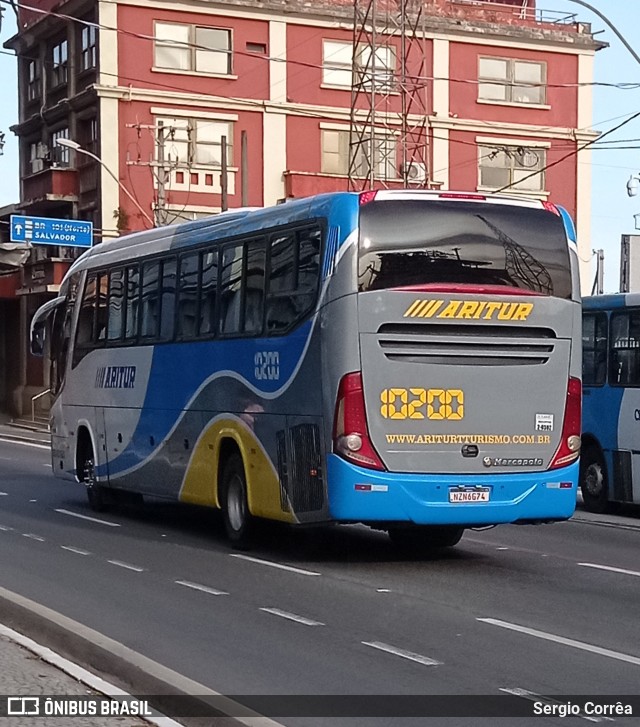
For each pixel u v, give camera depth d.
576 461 13.32
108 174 42.66
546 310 13.14
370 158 43.78
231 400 14.59
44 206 46.59
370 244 12.60
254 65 44.47
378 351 12.52
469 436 12.81
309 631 9.71
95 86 42.50
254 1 44.28
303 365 13.04
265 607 10.81
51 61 47.72
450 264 12.81
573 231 13.46
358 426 12.45
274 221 13.88
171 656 8.78
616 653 8.91
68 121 45.66
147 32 43.19
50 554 14.30
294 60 45.00
